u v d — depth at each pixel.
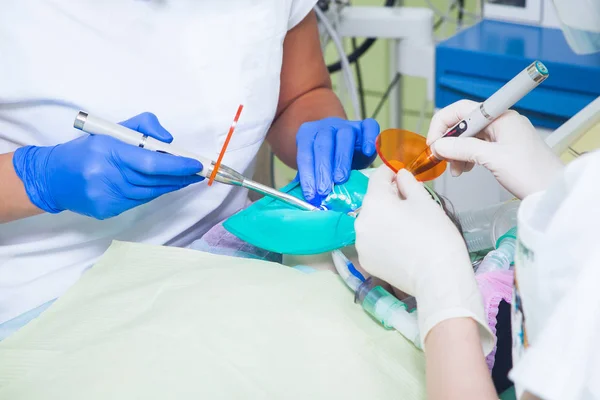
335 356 0.69
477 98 1.31
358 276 0.78
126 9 0.94
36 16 0.90
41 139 0.95
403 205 0.70
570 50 1.26
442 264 0.63
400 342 0.71
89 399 0.65
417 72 1.43
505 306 0.70
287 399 0.64
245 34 1.01
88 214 0.89
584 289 0.41
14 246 0.97
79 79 0.92
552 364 0.41
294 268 0.83
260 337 0.70
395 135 0.85
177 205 1.03
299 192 0.92
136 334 0.71
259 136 1.06
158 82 0.97
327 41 1.50
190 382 0.65
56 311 0.78
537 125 1.27
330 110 1.19
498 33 1.36
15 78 0.90
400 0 1.86
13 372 0.69
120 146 0.84
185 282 0.79
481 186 1.23
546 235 0.43
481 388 0.54
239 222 0.87
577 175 0.44
